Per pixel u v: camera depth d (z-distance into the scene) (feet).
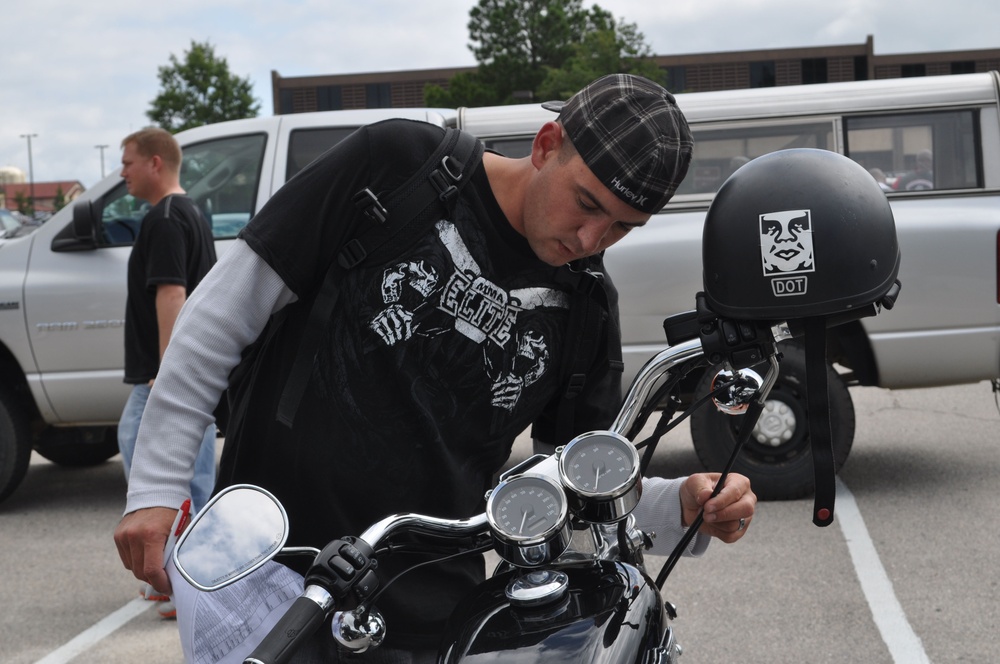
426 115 18.43
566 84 137.28
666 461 20.74
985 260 16.75
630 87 4.33
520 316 4.94
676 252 17.30
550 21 184.24
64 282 18.04
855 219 4.30
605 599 3.94
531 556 4.00
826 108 17.76
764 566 14.44
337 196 4.75
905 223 16.84
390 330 4.79
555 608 3.93
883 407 25.73
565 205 4.45
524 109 18.21
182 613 4.49
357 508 4.94
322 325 4.78
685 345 4.66
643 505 5.10
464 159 4.83
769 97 17.94
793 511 16.76
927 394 27.12
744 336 4.47
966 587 13.38
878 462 20.03
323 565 3.78
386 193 4.77
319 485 4.87
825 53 220.02
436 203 4.77
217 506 3.98
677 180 4.33
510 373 4.98
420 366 4.84
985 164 17.43
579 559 4.37
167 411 4.60
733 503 4.81
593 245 4.51
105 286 17.95
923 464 19.74
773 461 17.12
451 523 4.25
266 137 18.69
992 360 16.83
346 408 4.83
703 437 17.08
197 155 18.76
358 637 3.88
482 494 5.28
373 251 4.76
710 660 11.54
